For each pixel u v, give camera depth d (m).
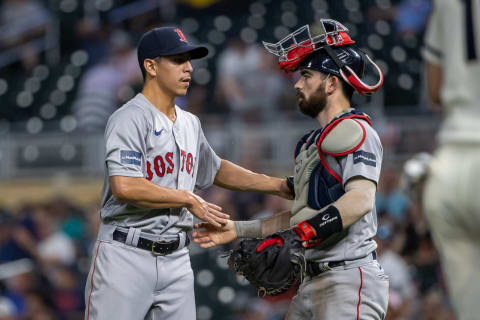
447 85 8.27
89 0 51.75
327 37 12.30
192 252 29.91
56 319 29.58
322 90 12.30
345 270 12.08
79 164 39.00
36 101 46.69
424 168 8.37
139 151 12.36
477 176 7.95
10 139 39.78
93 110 41.91
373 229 12.43
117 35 49.50
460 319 8.29
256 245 11.31
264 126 35.47
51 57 50.22
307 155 12.38
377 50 45.00
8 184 39.41
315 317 12.42
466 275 8.23
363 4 50.06
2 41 51.91
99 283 12.59
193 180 13.45
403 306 25.33
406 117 33.78
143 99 12.81
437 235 8.41
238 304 28.53
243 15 51.72
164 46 12.54
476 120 8.08
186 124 13.26
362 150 11.66
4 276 29.58
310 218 11.53
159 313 12.92
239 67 41.09
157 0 52.56
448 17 8.27
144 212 12.64
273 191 14.24
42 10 52.50
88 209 34.56
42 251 31.81
